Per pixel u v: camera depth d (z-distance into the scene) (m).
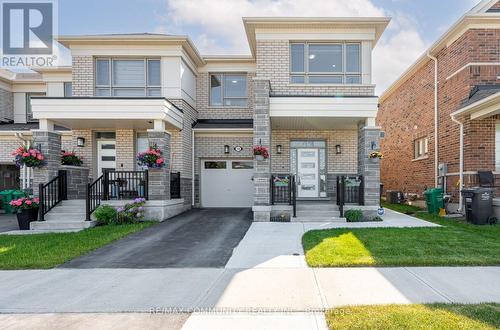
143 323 3.73
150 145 11.15
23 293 4.64
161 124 11.20
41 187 10.13
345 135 13.62
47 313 4.01
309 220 10.35
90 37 12.62
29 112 16.91
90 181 13.16
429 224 9.54
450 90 12.62
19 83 16.75
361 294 4.40
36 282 5.09
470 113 11.17
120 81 13.24
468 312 3.69
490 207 9.71
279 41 12.49
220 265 5.88
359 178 10.88
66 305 4.23
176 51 12.94
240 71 15.23
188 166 13.93
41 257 6.38
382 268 5.48
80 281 5.12
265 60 12.50
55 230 9.59
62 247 7.16
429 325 3.37
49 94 15.53
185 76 13.63
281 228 9.26
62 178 11.32
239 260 6.14
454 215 11.48
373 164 10.73
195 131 14.27
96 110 10.97
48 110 10.89
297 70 12.69
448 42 12.77
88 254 6.72
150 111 11.05
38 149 10.82
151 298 4.42
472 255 6.00
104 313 3.99
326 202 12.16
